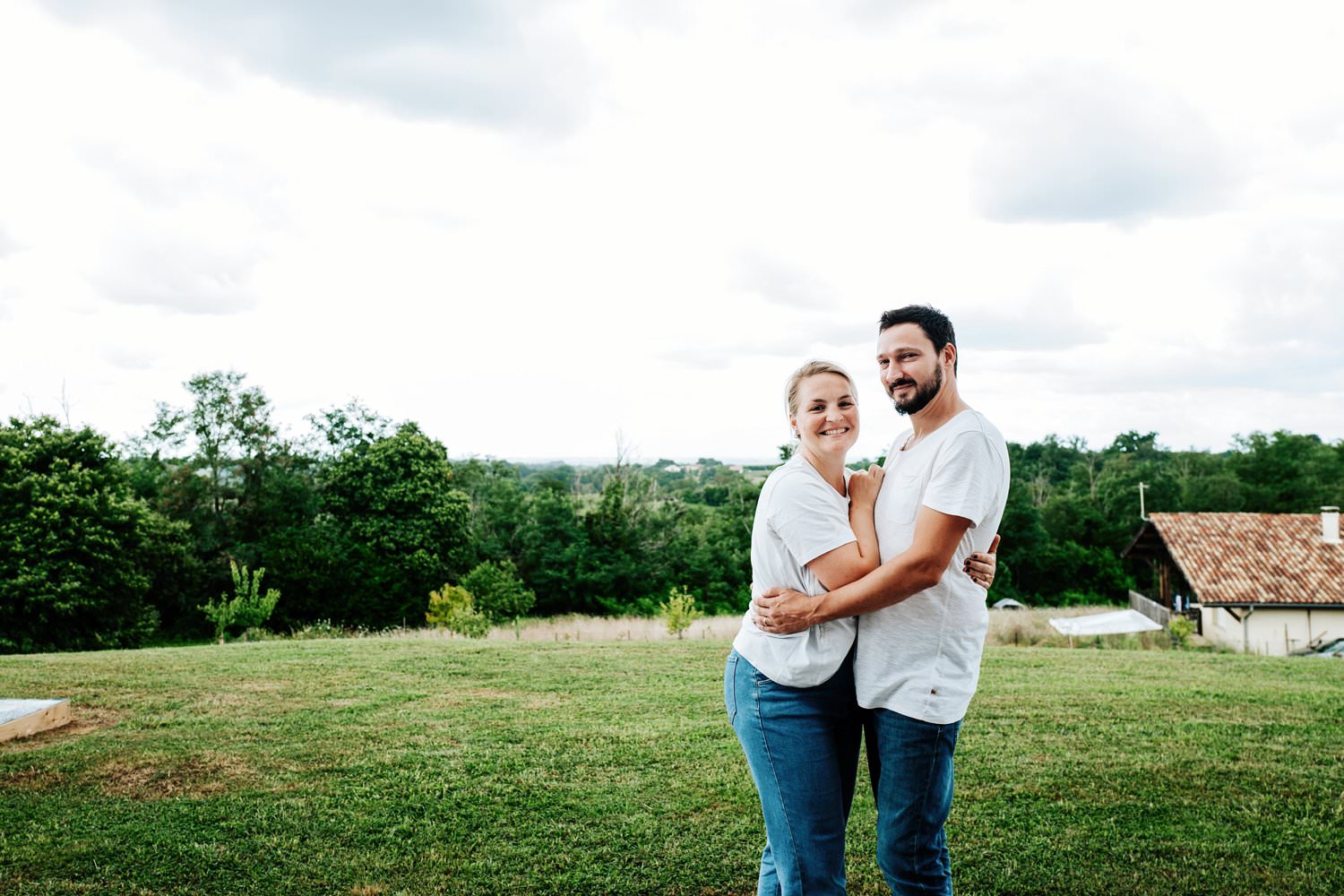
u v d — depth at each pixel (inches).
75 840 177.2
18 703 270.8
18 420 1212.5
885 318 113.9
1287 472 2247.8
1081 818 189.8
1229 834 180.4
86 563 1144.8
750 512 1718.8
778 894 117.2
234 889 156.4
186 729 269.0
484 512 1747.0
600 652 451.2
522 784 215.0
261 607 888.3
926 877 110.8
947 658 106.3
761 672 110.1
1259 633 940.0
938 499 100.6
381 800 203.2
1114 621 876.6
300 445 1636.3
